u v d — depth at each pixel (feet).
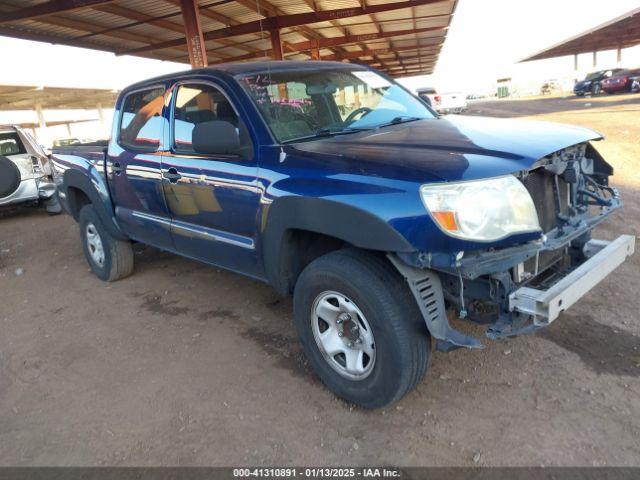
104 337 13.20
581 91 98.43
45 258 21.42
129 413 9.81
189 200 12.13
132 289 16.46
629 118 45.62
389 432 8.64
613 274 13.79
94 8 37.93
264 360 11.30
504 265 7.75
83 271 18.98
